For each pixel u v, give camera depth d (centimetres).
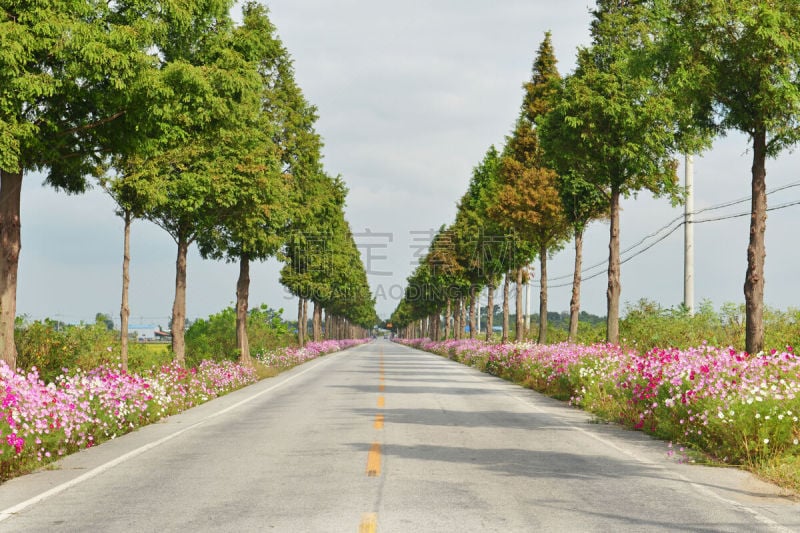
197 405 1794
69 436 1030
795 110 1380
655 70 1582
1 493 737
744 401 940
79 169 1477
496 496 689
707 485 756
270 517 609
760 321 1438
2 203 1341
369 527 568
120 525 590
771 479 786
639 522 590
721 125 1545
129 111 1351
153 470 863
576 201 3119
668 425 1124
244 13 2725
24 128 1159
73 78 1191
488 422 1331
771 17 1334
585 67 2441
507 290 4272
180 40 1650
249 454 971
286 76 3634
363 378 2802
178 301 2319
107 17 1272
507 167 3666
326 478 786
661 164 2442
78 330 2003
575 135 2408
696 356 1285
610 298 2439
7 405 948
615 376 1630
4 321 1332
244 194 2225
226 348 3506
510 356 2877
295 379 2764
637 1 2405
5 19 1107
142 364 2142
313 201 3850
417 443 1055
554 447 1026
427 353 7281
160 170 1811
